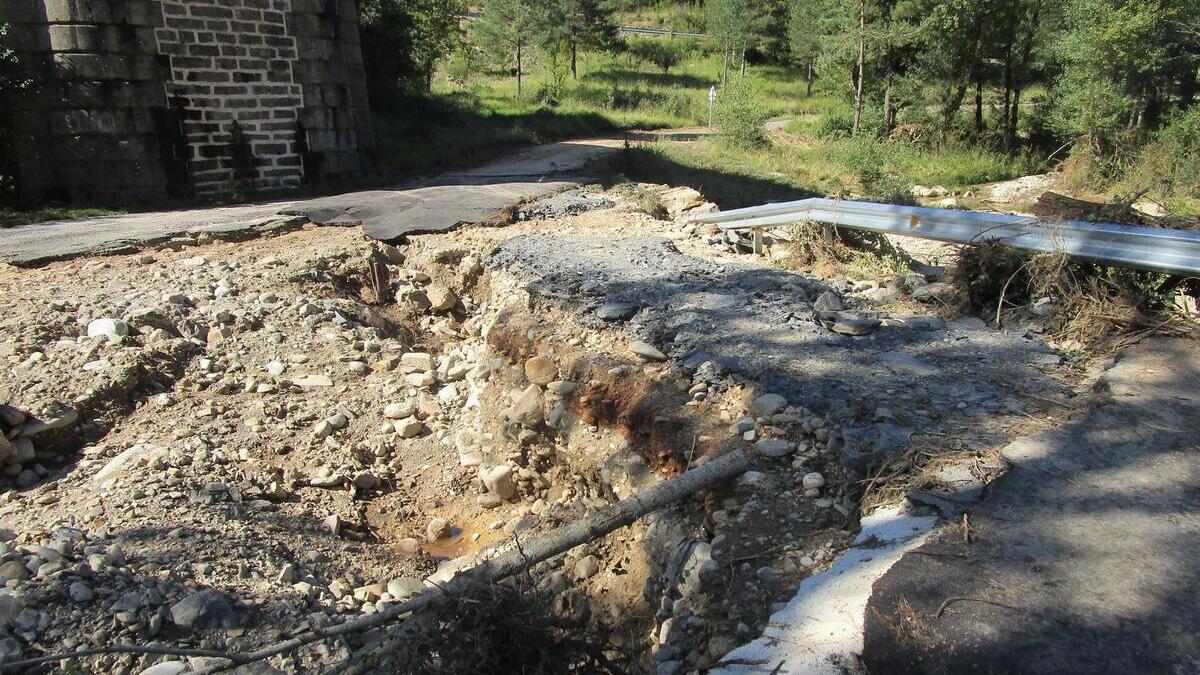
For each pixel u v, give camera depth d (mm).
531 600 3287
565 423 5793
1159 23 21812
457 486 6172
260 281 8531
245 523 4953
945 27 28344
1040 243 5867
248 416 6430
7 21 13070
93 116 13508
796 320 6125
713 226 9883
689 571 3801
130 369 6473
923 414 4496
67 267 9008
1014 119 29875
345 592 4574
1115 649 2717
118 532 4535
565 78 41562
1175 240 5148
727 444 4574
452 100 30078
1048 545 3270
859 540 3615
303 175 15836
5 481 5359
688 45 56938
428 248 9836
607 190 14414
